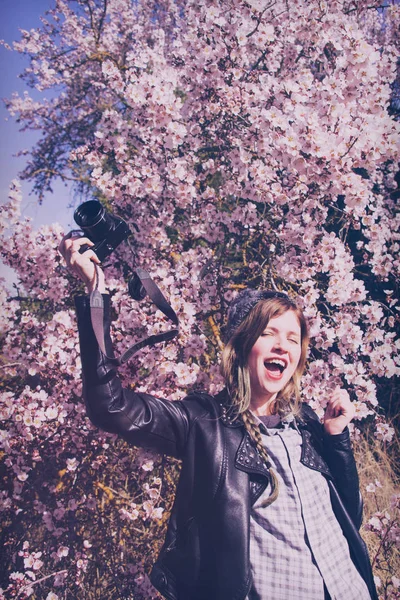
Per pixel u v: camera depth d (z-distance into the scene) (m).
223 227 3.49
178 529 1.37
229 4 3.09
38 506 2.83
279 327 1.55
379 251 3.23
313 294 2.79
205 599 1.29
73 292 3.26
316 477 1.49
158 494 2.71
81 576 2.76
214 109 3.16
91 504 2.83
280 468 1.42
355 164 2.69
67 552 2.76
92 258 1.45
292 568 1.29
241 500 1.31
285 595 1.26
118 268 3.38
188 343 2.75
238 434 1.43
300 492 1.40
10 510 2.87
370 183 4.06
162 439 1.38
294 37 3.32
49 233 3.05
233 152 3.12
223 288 3.34
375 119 2.75
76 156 3.37
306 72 2.83
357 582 1.38
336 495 1.52
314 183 2.91
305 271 2.87
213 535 1.30
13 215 2.98
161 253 3.35
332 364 2.78
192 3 3.16
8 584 2.76
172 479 3.07
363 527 2.96
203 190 3.80
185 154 3.49
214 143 3.54
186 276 2.94
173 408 1.42
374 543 2.90
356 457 3.37
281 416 1.59
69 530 2.91
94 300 1.33
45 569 2.88
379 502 3.08
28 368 2.85
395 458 3.43
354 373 2.71
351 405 1.65
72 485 2.90
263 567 1.29
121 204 3.31
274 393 1.56
